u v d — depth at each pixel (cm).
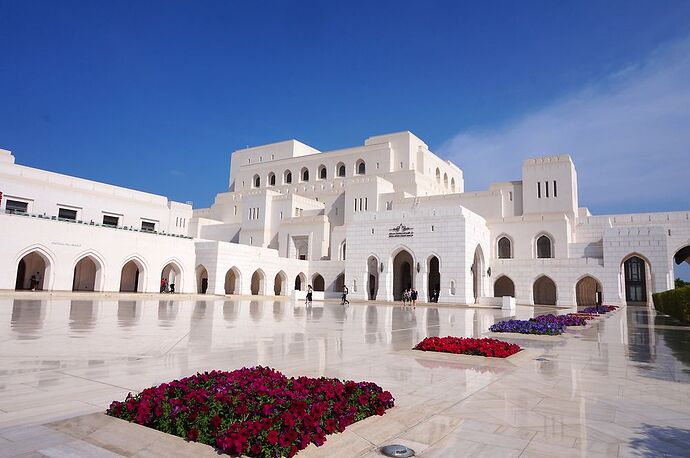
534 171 6238
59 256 4203
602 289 5053
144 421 554
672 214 5541
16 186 5000
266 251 5944
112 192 5909
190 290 5378
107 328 1645
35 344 1218
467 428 617
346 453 511
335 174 8550
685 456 532
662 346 1513
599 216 5906
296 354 1173
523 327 1855
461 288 5016
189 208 8206
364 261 5681
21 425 571
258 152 9888
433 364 1066
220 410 559
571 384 895
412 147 8250
